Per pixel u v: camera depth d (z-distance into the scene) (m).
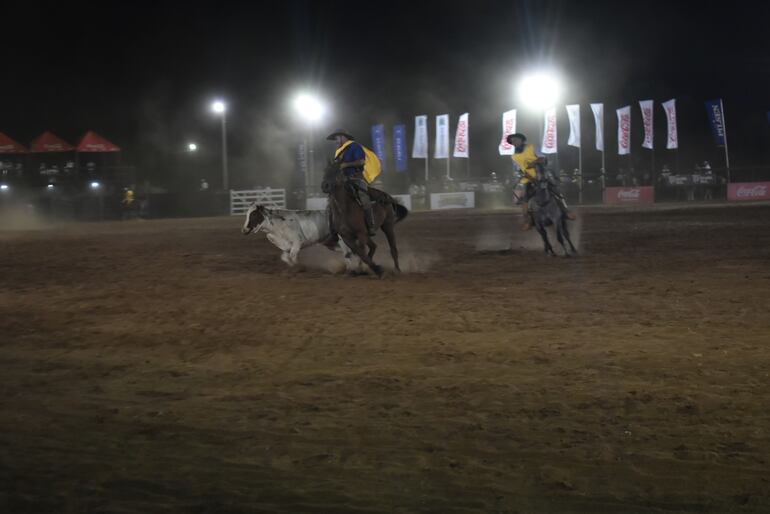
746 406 7.11
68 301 13.39
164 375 8.49
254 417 6.98
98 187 52.12
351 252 16.31
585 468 5.75
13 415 7.11
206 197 48.28
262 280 15.61
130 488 5.43
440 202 49.50
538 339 9.91
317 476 5.63
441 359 9.01
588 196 50.44
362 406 7.27
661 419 6.81
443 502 5.18
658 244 21.62
